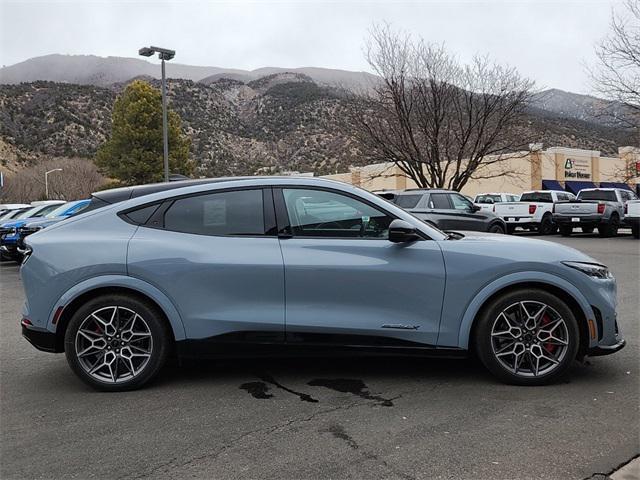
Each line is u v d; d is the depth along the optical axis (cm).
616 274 1082
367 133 2552
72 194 6134
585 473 312
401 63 2453
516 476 309
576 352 448
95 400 437
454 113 2495
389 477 310
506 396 430
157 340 454
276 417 396
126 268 447
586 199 2302
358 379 477
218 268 447
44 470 324
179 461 332
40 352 592
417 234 456
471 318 447
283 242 455
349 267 444
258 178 480
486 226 1452
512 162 3838
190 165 4294
